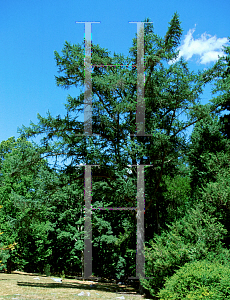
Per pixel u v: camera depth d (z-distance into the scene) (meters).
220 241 11.62
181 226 13.06
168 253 11.59
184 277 8.04
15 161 16.72
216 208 12.65
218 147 16.08
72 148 17.50
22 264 31.00
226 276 7.27
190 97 15.94
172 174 19.41
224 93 16.53
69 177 17.27
